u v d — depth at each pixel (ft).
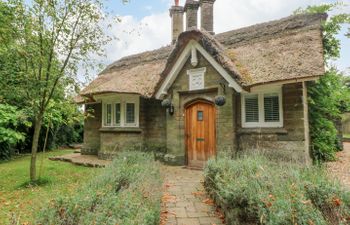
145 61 45.88
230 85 27.76
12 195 21.24
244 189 11.50
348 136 83.10
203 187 21.86
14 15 22.18
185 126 33.40
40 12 22.41
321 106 33.78
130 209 9.03
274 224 8.46
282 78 24.13
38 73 23.68
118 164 18.28
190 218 15.43
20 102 27.61
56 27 23.20
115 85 37.11
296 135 26.20
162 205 17.28
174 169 30.78
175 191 21.30
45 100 25.26
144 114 38.52
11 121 39.58
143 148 37.78
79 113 27.78
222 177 15.30
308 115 32.22
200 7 41.34
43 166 34.68
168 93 34.40
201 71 31.40
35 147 25.13
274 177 11.86
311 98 32.35
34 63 23.20
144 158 22.02
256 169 14.26
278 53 28.37
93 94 37.32
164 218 15.24
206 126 31.65
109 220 8.08
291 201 9.12
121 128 39.01
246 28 38.45
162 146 36.63
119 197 10.18
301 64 24.85
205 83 30.99
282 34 32.17
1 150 42.88
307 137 28.94
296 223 8.19
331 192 9.85
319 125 32.86
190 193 20.71
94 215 8.38
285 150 26.48
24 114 27.04
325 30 34.30
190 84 32.35
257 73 26.55
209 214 16.07
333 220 8.67
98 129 44.57
